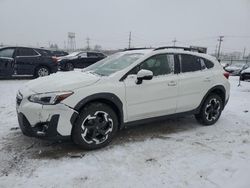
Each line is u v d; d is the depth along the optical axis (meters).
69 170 3.26
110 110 3.91
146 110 4.30
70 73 4.48
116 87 3.94
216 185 3.05
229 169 3.44
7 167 3.28
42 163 3.41
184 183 3.07
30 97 3.64
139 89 4.16
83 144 3.74
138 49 4.93
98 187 2.93
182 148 4.06
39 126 3.58
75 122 3.67
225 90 5.45
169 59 4.66
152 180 3.10
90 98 3.71
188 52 4.98
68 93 3.57
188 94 4.81
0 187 2.85
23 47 11.04
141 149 3.96
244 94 9.55
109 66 4.52
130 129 4.88
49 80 4.00
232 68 22.59
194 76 4.89
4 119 5.22
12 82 10.35
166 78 4.51
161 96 4.43
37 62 11.28
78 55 17.36
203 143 4.31
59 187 2.90
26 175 3.11
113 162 3.51
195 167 3.46
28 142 4.08
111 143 4.14
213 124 5.39
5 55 10.59
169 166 3.46
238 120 5.78
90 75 4.15
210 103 5.25
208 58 5.32
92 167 3.35
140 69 4.27
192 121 5.57
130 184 3.00
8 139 4.18
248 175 3.29
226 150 4.05
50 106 3.48
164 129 4.96
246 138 4.62
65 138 3.64
